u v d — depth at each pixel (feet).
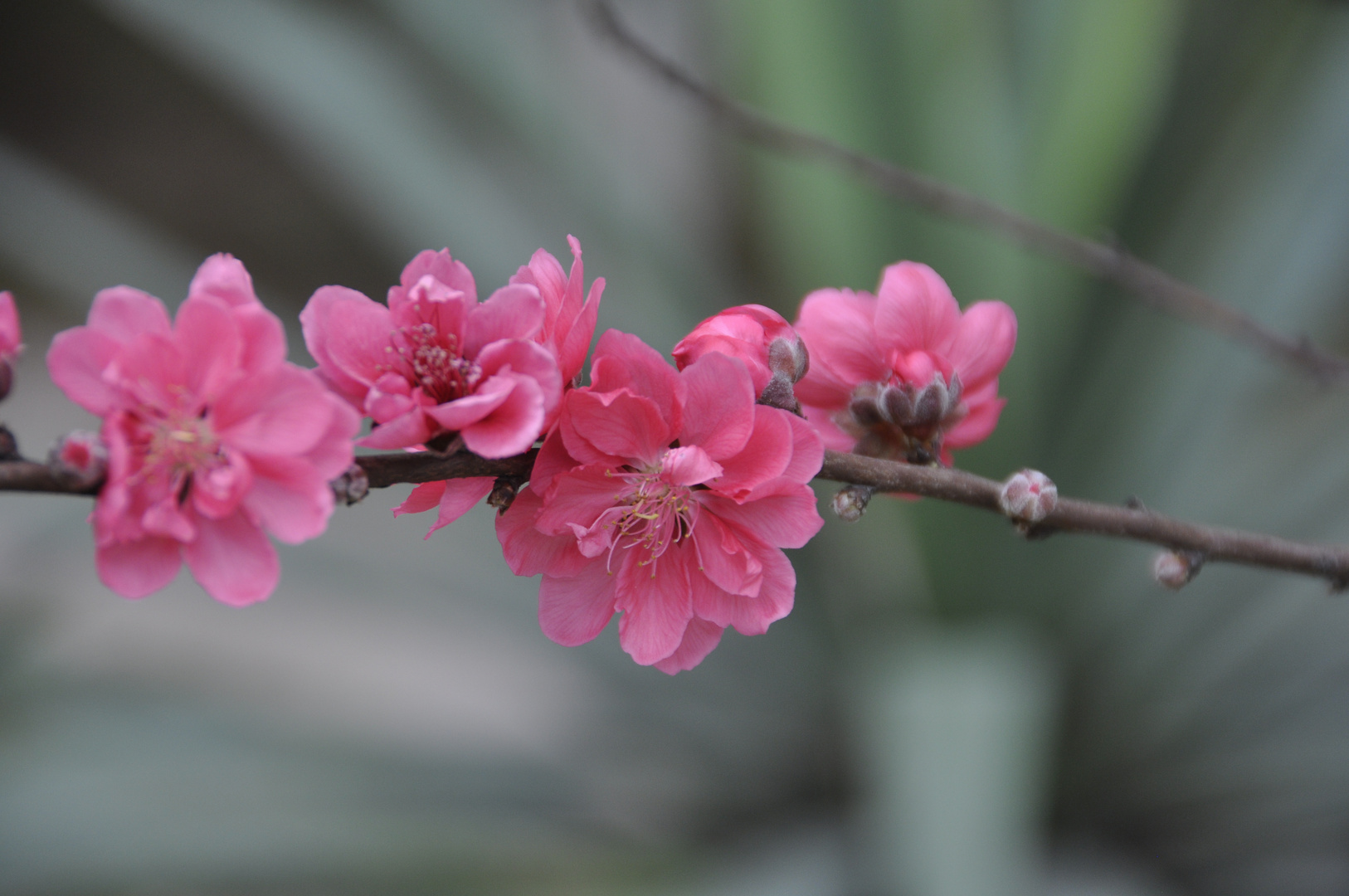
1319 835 3.04
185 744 3.14
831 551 3.59
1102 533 1.74
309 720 3.42
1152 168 3.33
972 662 2.78
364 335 1.65
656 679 3.57
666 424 1.67
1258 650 3.38
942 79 3.04
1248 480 3.57
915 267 1.78
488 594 3.64
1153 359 3.39
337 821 2.96
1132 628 3.31
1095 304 3.24
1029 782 2.45
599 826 3.28
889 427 1.78
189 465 1.62
